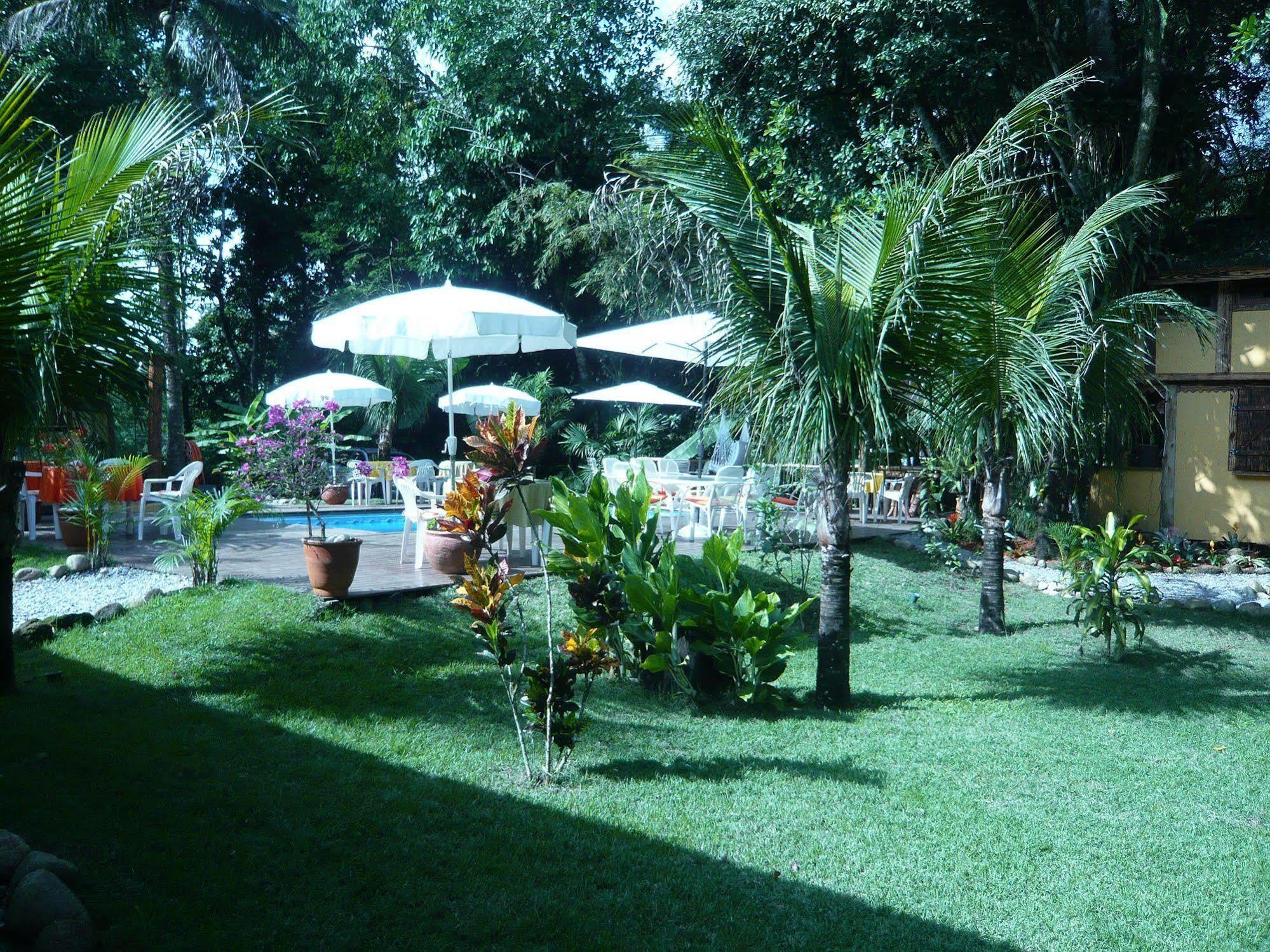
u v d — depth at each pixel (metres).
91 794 4.57
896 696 7.67
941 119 17.66
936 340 6.77
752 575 10.77
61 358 5.70
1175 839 4.78
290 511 16.70
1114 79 15.87
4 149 5.36
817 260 6.81
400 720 6.14
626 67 25.98
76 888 3.68
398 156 27.89
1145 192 10.30
